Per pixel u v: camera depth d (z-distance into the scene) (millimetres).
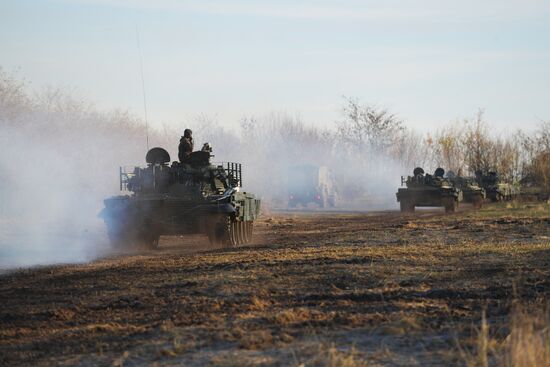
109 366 25109
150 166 69625
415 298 35844
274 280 41375
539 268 44312
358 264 47625
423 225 84812
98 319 32500
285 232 85188
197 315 32531
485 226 80375
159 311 33719
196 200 64312
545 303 33281
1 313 33625
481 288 37969
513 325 25797
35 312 33750
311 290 38375
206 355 25984
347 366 23812
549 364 22750
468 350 25859
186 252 61188
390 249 57375
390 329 28797
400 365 24422
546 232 71500
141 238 65125
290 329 29609
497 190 157000
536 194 169000
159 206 64125
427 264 47250
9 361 26219
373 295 36438
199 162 71125
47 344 28406
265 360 25016
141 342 28094
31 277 45281
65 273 46969
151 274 45062
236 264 48000
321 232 82938
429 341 27391
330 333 28875
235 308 34031
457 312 32312
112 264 52188
